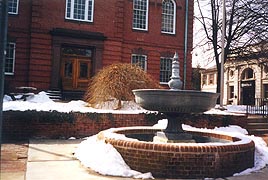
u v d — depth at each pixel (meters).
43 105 13.16
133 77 15.34
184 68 26.92
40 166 7.13
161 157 6.76
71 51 23.88
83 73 24.17
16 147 9.58
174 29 27.06
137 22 26.03
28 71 22.27
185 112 7.72
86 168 7.07
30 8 22.70
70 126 11.97
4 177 6.10
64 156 8.35
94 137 9.49
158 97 7.50
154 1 26.45
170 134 8.33
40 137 11.58
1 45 3.44
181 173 6.70
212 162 6.80
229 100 48.31
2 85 3.40
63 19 23.16
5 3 3.49
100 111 12.70
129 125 12.89
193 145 6.88
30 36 22.38
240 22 26.55
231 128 14.87
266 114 19.20
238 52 27.56
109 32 24.28
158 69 26.23
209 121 14.70
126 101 15.14
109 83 14.95
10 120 11.19
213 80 54.56
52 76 22.55
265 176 6.93
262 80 41.34
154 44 26.20
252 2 25.48
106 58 24.09
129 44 25.39
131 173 6.70
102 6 24.25
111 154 7.15
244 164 7.36
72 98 22.48
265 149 9.42
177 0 27.27
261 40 25.67
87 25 23.75
